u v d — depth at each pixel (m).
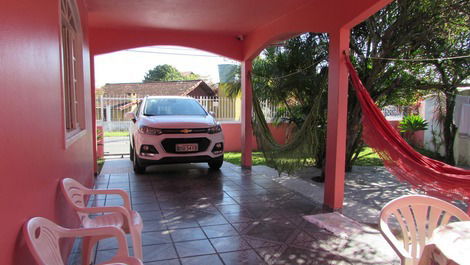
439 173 3.23
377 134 3.83
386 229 2.05
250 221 4.06
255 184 5.93
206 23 6.34
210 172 6.92
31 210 1.81
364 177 6.79
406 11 5.69
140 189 5.51
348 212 4.40
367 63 6.38
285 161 5.62
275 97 7.38
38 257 1.53
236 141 10.76
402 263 1.85
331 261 3.07
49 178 2.24
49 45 2.31
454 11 5.55
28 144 1.76
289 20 5.47
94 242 2.49
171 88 23.88
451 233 1.78
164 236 3.59
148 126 6.20
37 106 1.96
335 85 4.34
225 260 3.06
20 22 1.66
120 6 5.34
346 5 4.07
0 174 1.36
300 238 3.56
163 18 6.05
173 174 6.69
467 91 7.28
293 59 6.85
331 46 4.41
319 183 6.16
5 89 1.44
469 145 7.84
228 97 10.55
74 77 4.18
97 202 4.79
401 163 3.60
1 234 1.36
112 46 6.90
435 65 6.39
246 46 7.24
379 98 6.88
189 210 4.45
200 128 6.35
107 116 12.45
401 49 6.18
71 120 3.94
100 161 8.34
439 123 8.47
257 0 4.91
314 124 4.93
